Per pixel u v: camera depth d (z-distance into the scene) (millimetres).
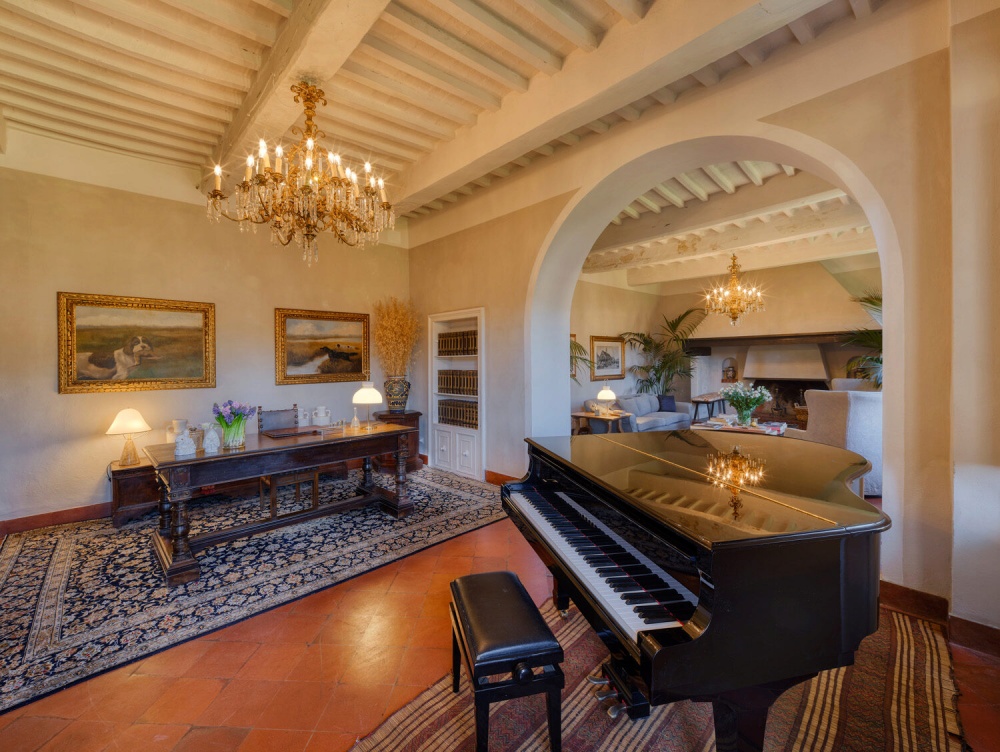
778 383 10445
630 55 2842
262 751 1695
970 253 2242
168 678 2090
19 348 3889
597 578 1653
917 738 1720
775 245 7820
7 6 2521
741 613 1279
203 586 2928
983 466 2236
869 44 2643
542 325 4965
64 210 4070
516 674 1507
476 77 3467
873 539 1459
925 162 2469
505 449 5156
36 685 2033
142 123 3822
